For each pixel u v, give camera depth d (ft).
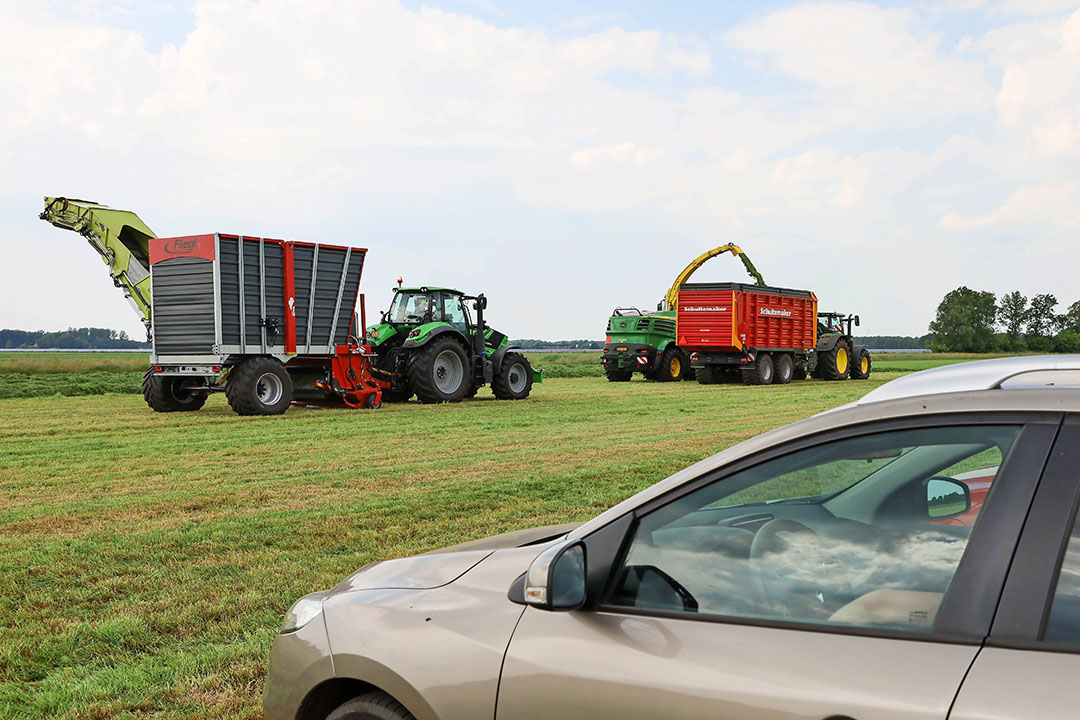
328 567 18.89
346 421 51.37
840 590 6.26
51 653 13.98
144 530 22.86
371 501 26.48
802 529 6.76
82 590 17.48
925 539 6.13
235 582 17.89
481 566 8.34
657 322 102.63
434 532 22.26
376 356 62.75
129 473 32.86
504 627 7.22
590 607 6.99
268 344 55.67
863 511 6.53
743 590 6.55
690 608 6.63
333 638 8.10
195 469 33.68
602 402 66.69
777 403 65.05
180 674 13.10
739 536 6.89
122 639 14.62
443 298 65.51
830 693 5.57
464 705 7.09
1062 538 5.36
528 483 29.12
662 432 44.91
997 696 5.08
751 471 6.75
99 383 89.25
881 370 150.71
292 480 30.73
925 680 5.36
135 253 64.49
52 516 24.86
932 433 6.07
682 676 6.15
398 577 8.66
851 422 6.41
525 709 6.78
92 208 61.62
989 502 5.71
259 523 23.43
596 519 7.38
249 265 54.54
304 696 8.22
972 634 5.44
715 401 67.46
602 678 6.46
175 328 55.31
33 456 37.58
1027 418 5.79
